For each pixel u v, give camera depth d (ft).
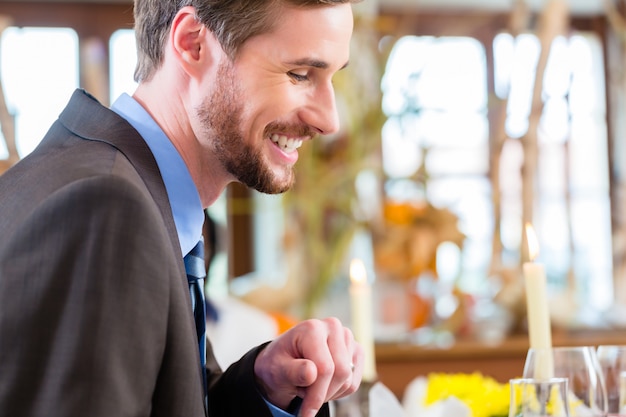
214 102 3.97
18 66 14.05
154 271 3.12
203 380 3.95
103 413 2.90
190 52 4.00
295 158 4.14
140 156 3.68
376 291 10.32
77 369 2.91
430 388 6.09
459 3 14.87
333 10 3.97
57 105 14.10
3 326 2.97
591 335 11.67
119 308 3.01
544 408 3.91
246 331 8.42
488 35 14.85
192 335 3.38
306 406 3.95
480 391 5.87
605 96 15.44
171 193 4.03
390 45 10.50
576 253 15.34
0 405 2.91
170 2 4.04
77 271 3.01
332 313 10.51
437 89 14.78
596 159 15.38
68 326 2.96
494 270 10.95
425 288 10.75
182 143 4.07
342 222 10.17
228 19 3.90
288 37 3.90
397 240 10.05
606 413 4.42
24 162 3.60
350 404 5.35
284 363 3.99
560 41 14.99
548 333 4.42
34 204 3.14
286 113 3.97
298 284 10.19
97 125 3.74
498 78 14.74
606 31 15.37
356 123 10.13
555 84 15.10
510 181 13.10
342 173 10.09
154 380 3.16
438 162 14.67
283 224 10.60
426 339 10.36
